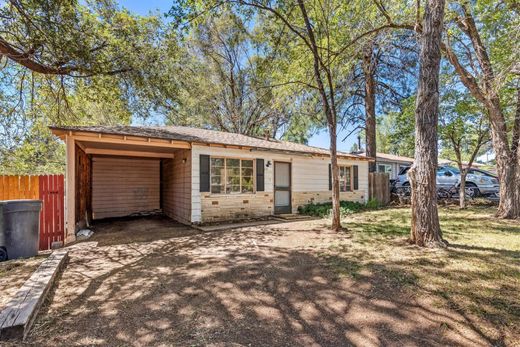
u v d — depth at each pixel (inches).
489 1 263.3
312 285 135.4
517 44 244.1
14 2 240.8
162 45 367.2
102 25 320.5
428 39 194.5
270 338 92.3
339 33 310.8
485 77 295.1
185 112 620.1
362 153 783.1
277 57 355.9
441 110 399.9
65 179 251.1
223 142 353.4
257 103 742.5
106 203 433.1
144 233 283.1
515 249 184.7
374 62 483.8
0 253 187.0
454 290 123.3
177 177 392.2
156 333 95.5
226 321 103.4
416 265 156.3
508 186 324.2
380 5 275.4
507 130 337.1
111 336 93.8
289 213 422.9
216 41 690.8
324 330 96.7
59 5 260.4
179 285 138.2
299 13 291.7
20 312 99.0
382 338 91.3
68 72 323.0
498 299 113.9
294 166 431.8
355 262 167.0
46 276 137.9
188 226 326.3
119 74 362.9
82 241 245.9
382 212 413.4
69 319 105.3
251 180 387.9
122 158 450.3
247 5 269.6
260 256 186.9
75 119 435.2
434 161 196.2
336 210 271.3
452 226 275.3
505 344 85.9
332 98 276.7
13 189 236.2
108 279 148.1
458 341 88.2
